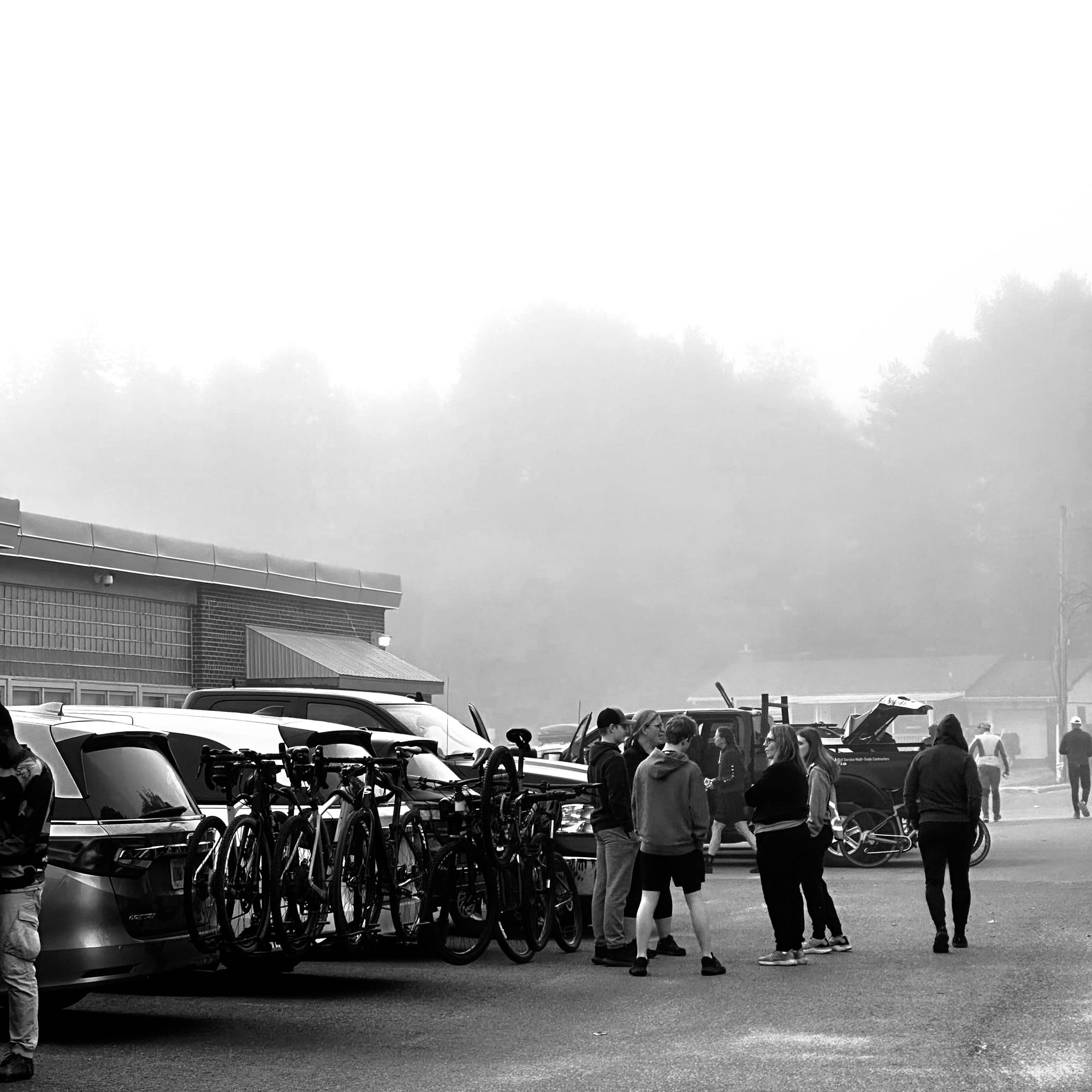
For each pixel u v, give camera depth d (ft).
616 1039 27.94
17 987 24.35
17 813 24.30
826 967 36.88
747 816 67.77
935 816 39.19
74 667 73.00
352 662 87.15
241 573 83.82
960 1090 22.81
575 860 45.16
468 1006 32.14
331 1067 25.61
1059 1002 30.68
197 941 27.68
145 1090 23.81
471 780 38.96
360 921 32.60
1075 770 105.91
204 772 37.37
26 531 68.95
